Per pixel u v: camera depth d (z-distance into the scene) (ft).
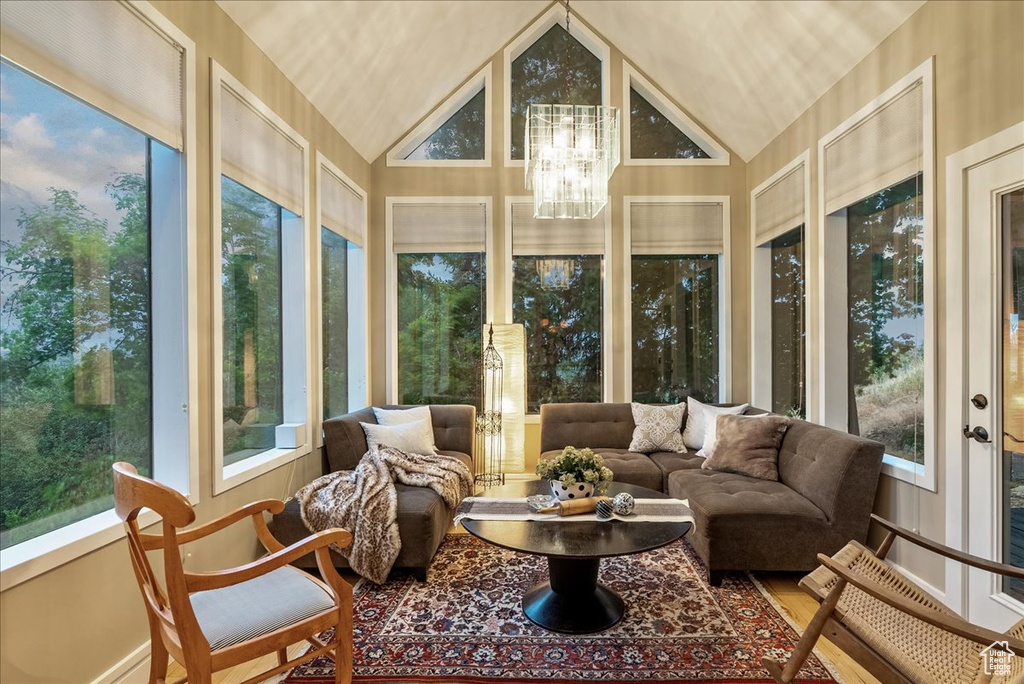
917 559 8.32
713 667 6.27
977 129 7.29
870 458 8.43
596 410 14.17
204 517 7.49
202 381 7.52
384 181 15.64
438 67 14.05
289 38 9.62
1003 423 6.97
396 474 10.03
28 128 5.31
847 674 6.15
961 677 4.72
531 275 15.78
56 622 5.20
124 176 6.59
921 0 8.27
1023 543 6.71
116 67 6.13
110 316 6.42
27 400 5.37
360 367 14.71
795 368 13.29
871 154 9.68
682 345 15.65
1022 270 6.76
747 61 12.20
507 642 6.81
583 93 15.93
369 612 7.63
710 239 15.57
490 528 7.24
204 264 7.64
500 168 15.69
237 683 6.11
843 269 11.13
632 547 6.55
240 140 8.68
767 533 8.42
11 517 5.20
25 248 5.31
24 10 5.04
